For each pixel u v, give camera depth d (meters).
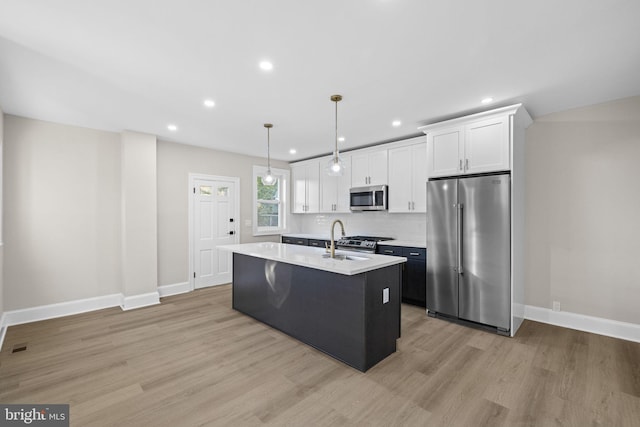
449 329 3.17
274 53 2.08
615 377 2.22
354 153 5.02
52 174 3.59
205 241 5.04
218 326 3.29
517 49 2.03
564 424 1.74
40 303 3.50
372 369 2.36
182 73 2.36
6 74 2.37
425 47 2.00
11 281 3.32
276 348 2.75
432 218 3.49
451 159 3.36
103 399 1.98
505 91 2.72
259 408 1.90
